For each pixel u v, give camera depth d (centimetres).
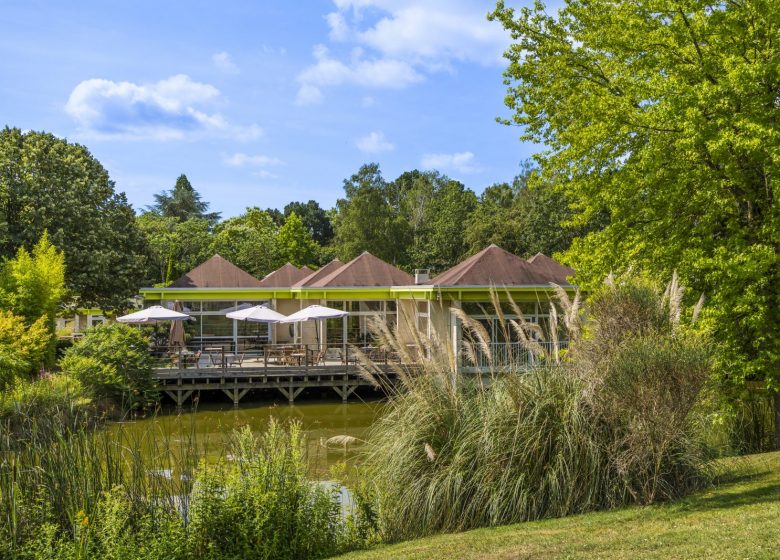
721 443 1006
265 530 660
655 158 1226
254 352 2881
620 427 738
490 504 720
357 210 5947
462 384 814
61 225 2925
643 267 1312
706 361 709
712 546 527
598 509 713
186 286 3175
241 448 746
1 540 603
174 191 7256
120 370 2083
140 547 607
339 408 2342
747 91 1112
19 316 2159
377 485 763
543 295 2416
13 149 2991
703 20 1216
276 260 6203
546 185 4609
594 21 1477
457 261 5622
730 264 1130
